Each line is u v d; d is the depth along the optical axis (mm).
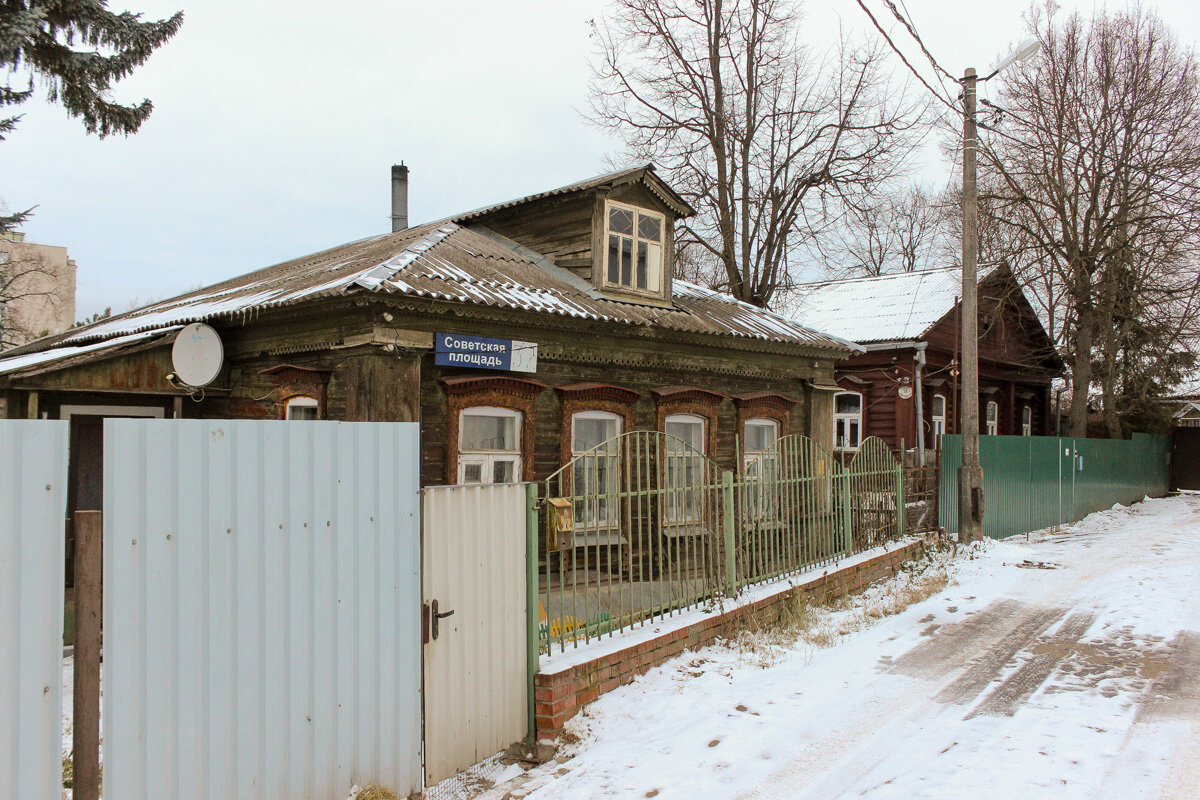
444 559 4809
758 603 7844
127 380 9523
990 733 5508
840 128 21656
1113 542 15453
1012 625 8711
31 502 3084
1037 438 17359
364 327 8266
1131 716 5855
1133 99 21844
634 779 4727
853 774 4836
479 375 9109
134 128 12914
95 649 3258
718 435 12172
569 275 11680
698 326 11484
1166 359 24719
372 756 4309
